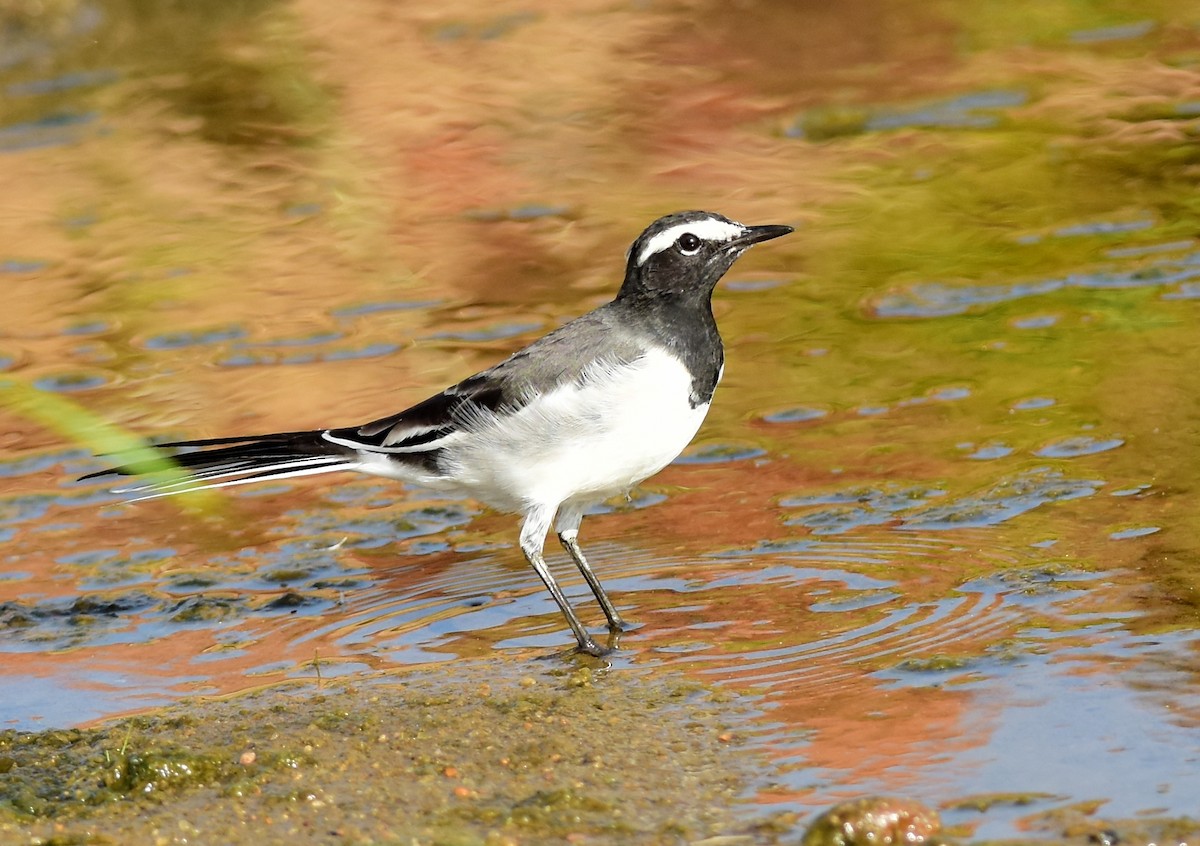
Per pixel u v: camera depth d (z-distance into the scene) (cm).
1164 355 1427
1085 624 973
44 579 1182
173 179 2014
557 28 2473
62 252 1838
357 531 1259
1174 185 1809
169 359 1578
